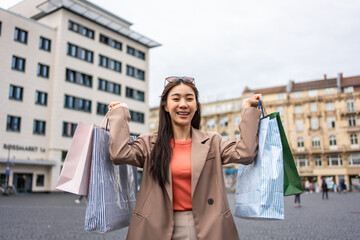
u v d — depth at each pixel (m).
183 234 2.20
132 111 45.72
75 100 38.94
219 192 2.27
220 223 2.17
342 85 59.31
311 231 8.31
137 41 47.53
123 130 2.26
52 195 32.72
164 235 2.16
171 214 2.20
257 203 2.23
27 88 35.44
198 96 2.55
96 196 2.13
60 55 37.81
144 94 47.84
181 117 2.38
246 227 9.23
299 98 59.97
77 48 39.88
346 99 57.41
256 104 2.40
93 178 2.14
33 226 9.09
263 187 2.21
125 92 45.06
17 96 34.81
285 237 7.39
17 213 12.95
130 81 45.94
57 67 37.50
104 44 43.00
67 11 39.06
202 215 2.21
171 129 2.43
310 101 59.31
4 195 29.28
